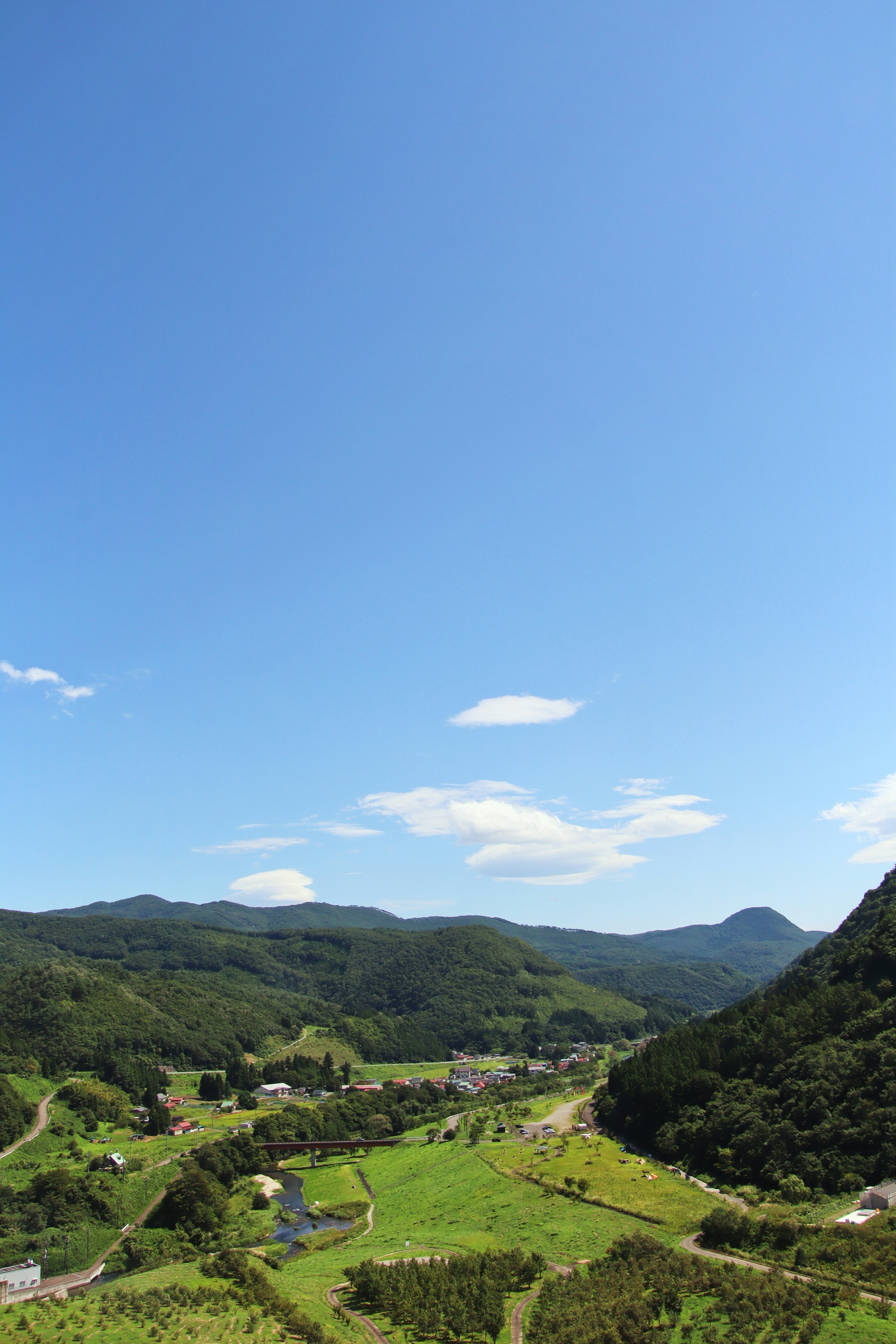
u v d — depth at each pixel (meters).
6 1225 135.12
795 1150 117.88
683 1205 116.12
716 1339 72.81
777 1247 91.69
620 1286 87.44
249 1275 104.62
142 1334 81.62
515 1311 89.19
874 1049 125.19
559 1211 124.44
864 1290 77.81
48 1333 81.81
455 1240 121.06
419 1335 86.81
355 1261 117.88
